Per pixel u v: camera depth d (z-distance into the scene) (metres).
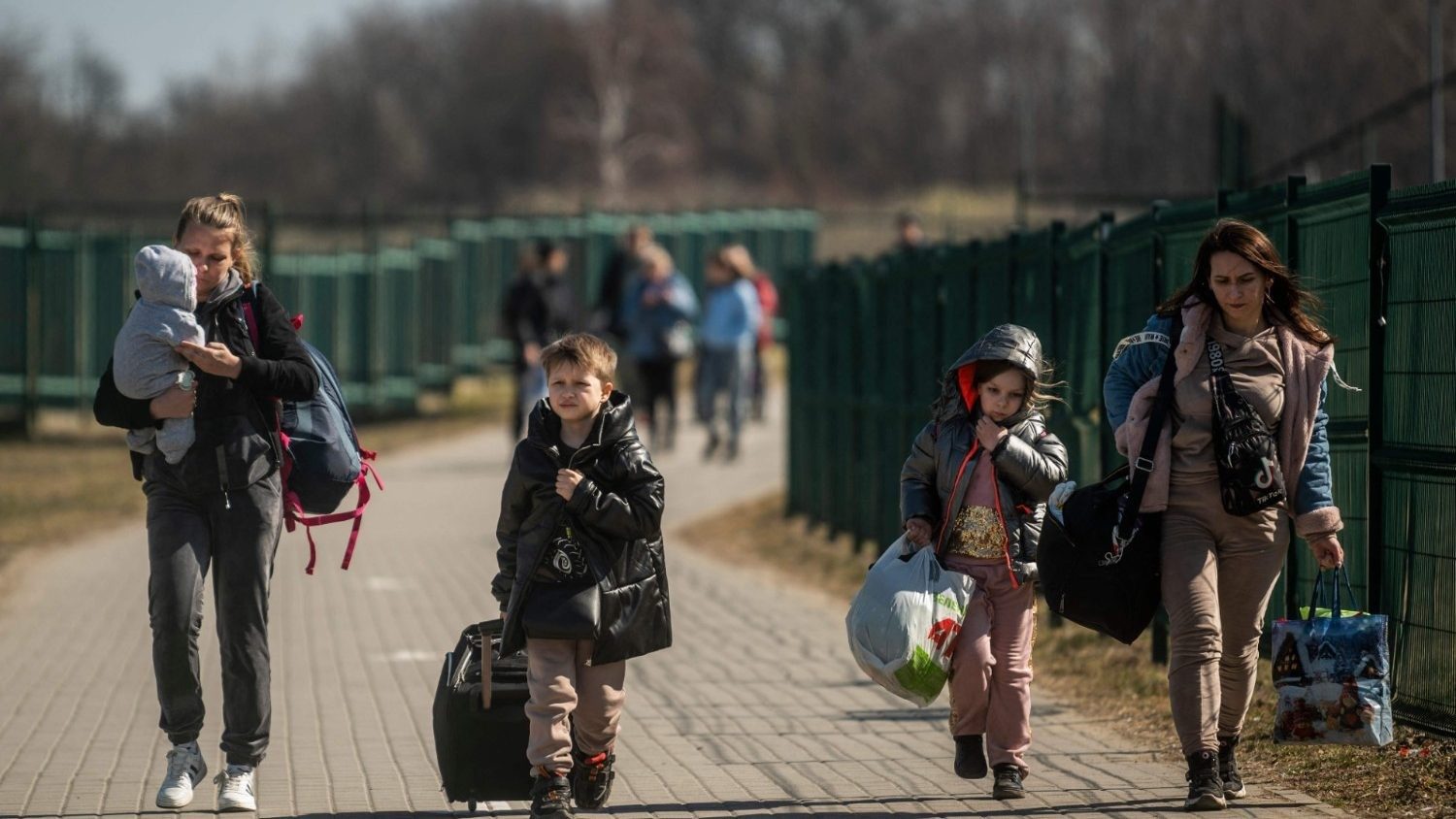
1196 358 17.33
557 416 16.86
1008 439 17.88
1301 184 21.05
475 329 94.06
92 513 49.62
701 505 50.50
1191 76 109.38
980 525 18.11
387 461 63.59
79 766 20.77
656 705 24.44
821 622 32.12
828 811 18.23
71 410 76.62
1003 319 30.70
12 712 24.12
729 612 33.31
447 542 43.50
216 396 17.95
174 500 18.02
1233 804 17.75
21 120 188.62
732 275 59.75
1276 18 87.62
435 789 19.58
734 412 59.56
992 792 18.66
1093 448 26.84
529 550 16.69
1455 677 17.83
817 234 111.94
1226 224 17.38
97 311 77.19
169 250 17.69
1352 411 19.97
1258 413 17.16
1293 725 17.20
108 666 27.84
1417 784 17.70
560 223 97.25
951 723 18.61
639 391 65.12
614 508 16.50
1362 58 68.44
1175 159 115.81
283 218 79.81
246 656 18.20
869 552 39.50
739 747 21.66
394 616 32.69
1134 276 25.20
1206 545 17.39
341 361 79.44
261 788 19.58
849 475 40.34
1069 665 26.17
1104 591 17.44
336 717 23.70
